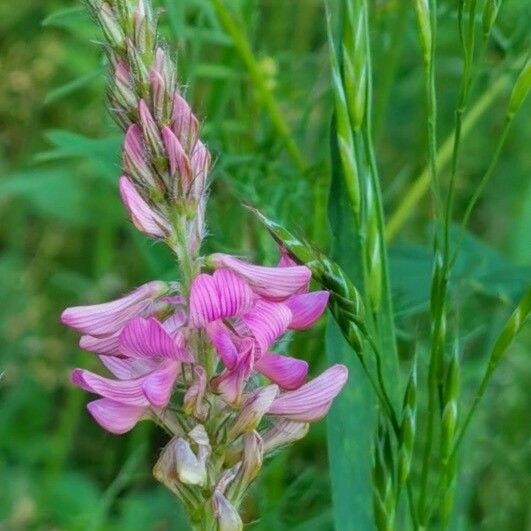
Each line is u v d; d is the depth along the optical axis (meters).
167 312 0.14
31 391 0.33
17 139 0.38
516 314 0.16
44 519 0.29
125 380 0.13
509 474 0.28
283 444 0.14
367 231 0.17
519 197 0.34
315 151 0.28
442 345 0.16
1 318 0.34
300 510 0.24
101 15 0.13
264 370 0.14
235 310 0.13
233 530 0.14
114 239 0.36
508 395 0.28
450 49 0.29
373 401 0.17
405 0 0.23
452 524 0.21
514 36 0.24
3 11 0.38
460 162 0.35
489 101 0.25
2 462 0.31
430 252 0.23
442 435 0.16
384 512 0.16
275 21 0.29
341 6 0.17
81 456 0.32
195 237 0.14
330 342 0.18
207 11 0.24
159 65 0.13
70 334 0.35
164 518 0.28
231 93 0.26
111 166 0.23
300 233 0.16
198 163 0.13
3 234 0.39
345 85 0.16
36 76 0.37
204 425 0.14
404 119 0.33
